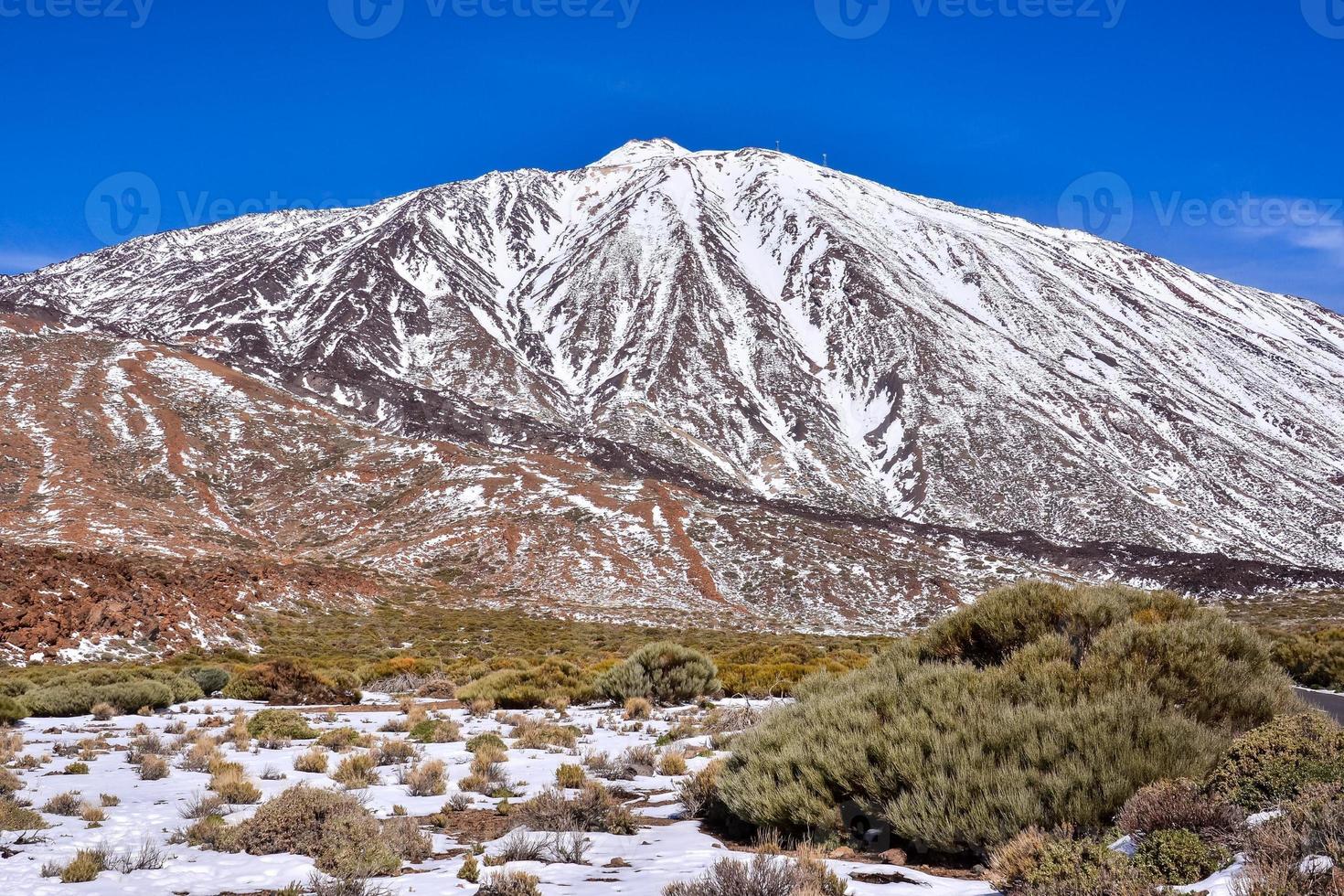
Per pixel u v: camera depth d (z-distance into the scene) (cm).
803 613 9594
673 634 6906
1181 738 802
